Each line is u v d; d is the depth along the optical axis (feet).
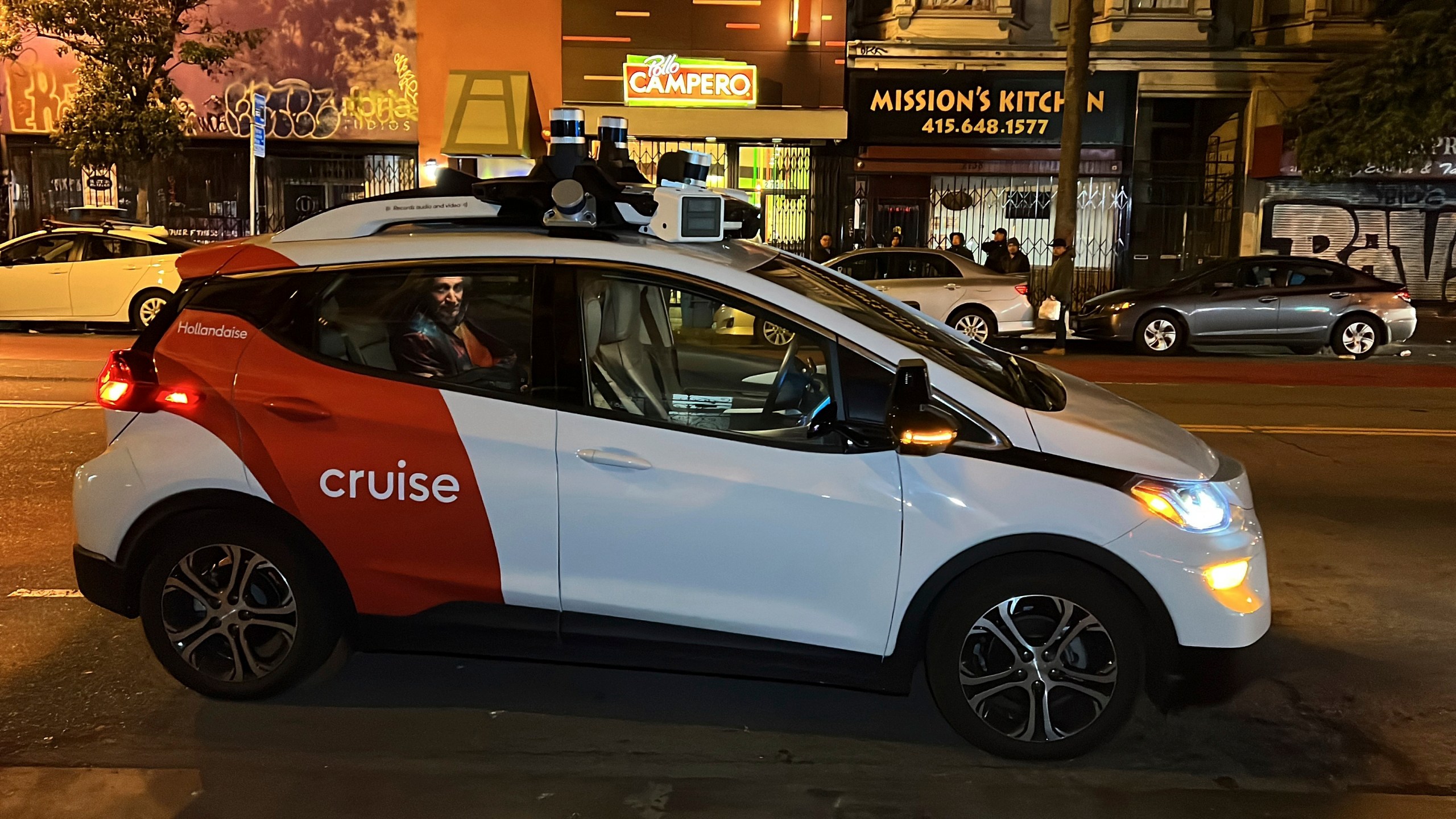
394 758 12.61
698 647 12.66
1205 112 74.59
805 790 12.07
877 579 12.23
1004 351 15.39
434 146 68.69
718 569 12.44
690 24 67.72
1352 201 72.84
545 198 13.25
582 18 67.67
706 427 12.68
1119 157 71.10
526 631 12.84
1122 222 71.72
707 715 13.93
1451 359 53.26
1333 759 12.96
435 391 12.75
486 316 12.91
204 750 12.67
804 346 13.19
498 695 14.37
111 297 49.52
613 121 14.79
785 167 70.59
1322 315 52.65
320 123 68.28
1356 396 39.81
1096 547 11.96
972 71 70.03
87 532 13.43
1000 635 12.39
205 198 68.80
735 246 14.47
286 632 13.33
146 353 13.41
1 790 11.73
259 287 13.33
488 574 12.77
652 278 12.65
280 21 67.36
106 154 59.31
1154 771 12.61
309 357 13.05
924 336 13.84
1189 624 12.07
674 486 12.34
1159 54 70.23
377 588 13.01
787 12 67.77
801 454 12.25
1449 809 11.85
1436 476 26.91
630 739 13.23
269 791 11.82
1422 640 16.66
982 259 71.97
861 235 71.31
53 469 25.16
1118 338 54.34
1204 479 12.42
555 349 12.65
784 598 12.41
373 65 68.13
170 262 49.96
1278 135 69.82
